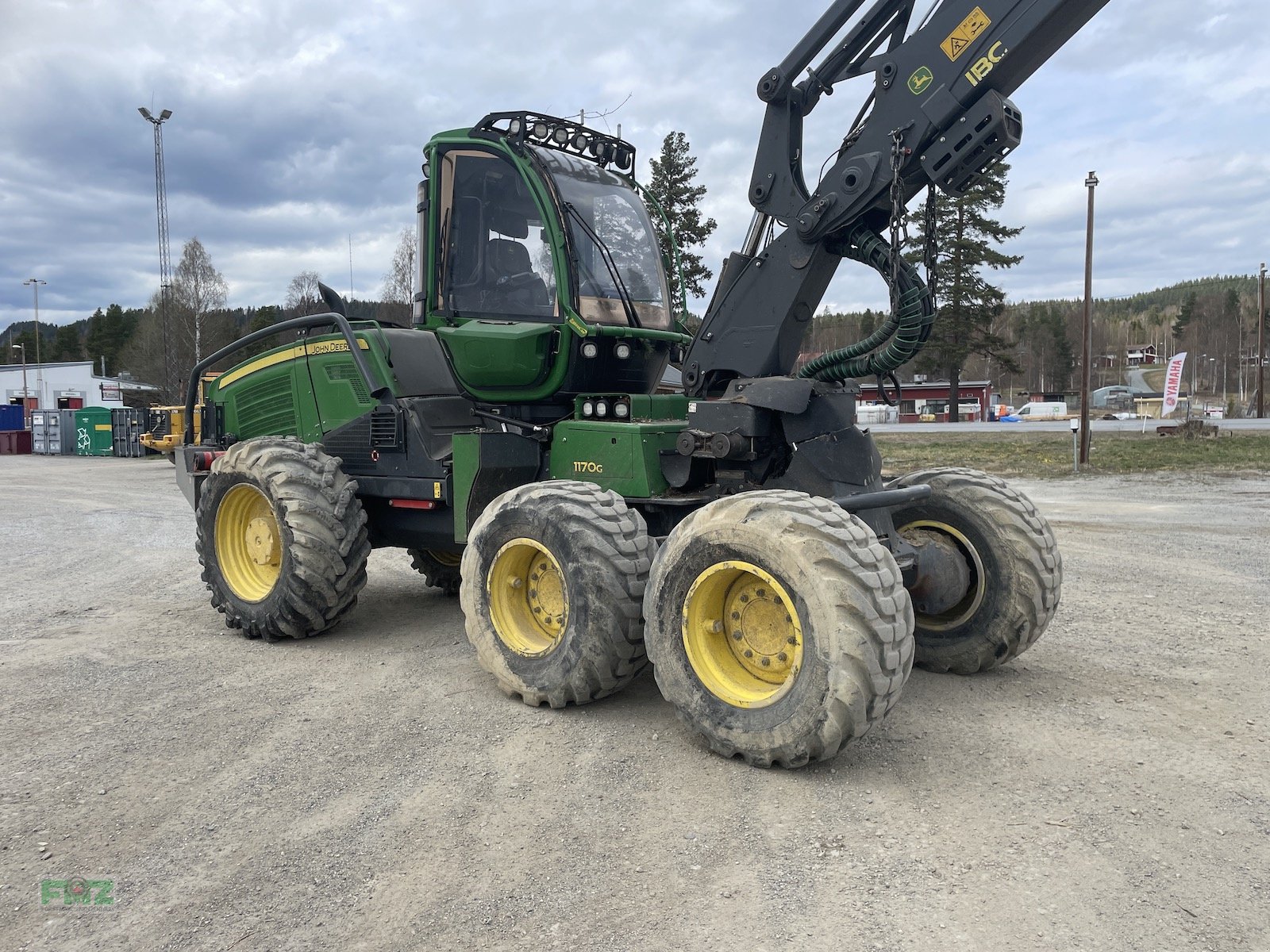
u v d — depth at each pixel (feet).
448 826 10.07
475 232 17.79
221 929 8.14
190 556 30.04
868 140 14.19
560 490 14.15
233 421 22.94
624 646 13.24
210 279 156.25
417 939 7.94
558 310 16.58
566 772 11.58
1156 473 53.83
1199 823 9.90
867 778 11.28
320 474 18.33
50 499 50.85
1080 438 59.88
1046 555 15.06
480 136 17.25
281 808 10.57
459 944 7.84
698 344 16.20
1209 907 8.22
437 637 19.07
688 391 16.38
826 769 11.59
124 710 14.11
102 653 17.67
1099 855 9.21
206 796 10.89
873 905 8.34
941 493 15.89
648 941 7.84
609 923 8.12
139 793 11.00
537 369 16.72
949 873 8.92
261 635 18.79
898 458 69.00
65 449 109.19
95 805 10.64
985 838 9.65
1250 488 45.44
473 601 14.98
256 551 19.13
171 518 41.37
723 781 11.27
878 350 14.38
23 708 14.16
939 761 11.82
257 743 12.68
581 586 13.28
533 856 9.37
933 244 13.93
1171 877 8.76
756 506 11.82
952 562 15.30
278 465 18.35
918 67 13.62
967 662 15.58
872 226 14.84
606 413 16.11
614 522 13.61
